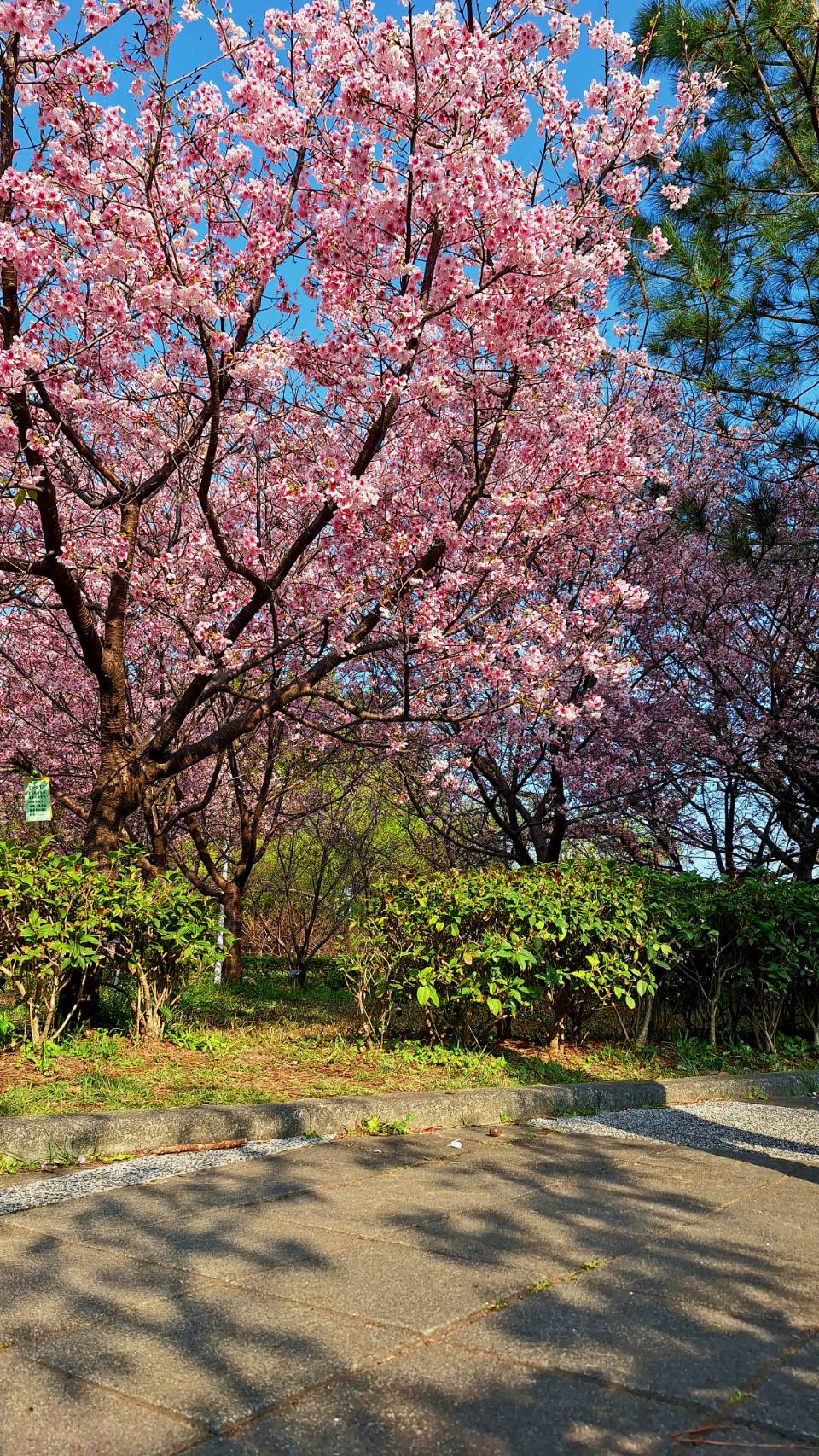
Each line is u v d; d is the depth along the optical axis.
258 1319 2.75
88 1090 5.34
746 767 12.78
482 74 6.79
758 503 9.12
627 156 7.52
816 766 12.56
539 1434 2.18
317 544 9.50
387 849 15.05
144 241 6.20
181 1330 2.67
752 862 13.84
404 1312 2.82
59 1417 2.21
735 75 8.20
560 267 7.07
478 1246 3.42
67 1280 3.03
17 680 11.95
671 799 13.08
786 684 12.62
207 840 14.15
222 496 9.80
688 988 8.99
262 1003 10.09
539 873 8.27
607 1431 2.20
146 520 10.26
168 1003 7.34
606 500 8.88
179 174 7.21
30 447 6.43
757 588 12.18
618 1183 4.42
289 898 14.83
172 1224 3.61
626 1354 2.60
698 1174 4.68
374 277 7.50
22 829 13.95
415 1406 2.28
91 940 6.37
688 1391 2.41
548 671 8.23
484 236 7.14
